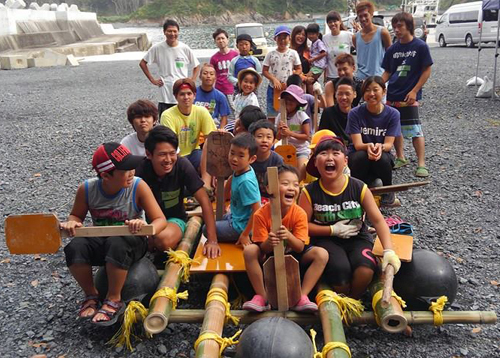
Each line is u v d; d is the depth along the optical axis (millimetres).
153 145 3795
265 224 3471
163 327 3189
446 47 27250
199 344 2947
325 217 3631
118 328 3514
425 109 10820
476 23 25250
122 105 13039
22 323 3658
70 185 6887
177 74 8008
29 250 3271
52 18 37219
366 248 3561
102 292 3506
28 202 6262
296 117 5766
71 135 9875
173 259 3668
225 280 3520
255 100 7062
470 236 4887
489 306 3709
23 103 13734
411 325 3418
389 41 7281
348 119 5262
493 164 7004
